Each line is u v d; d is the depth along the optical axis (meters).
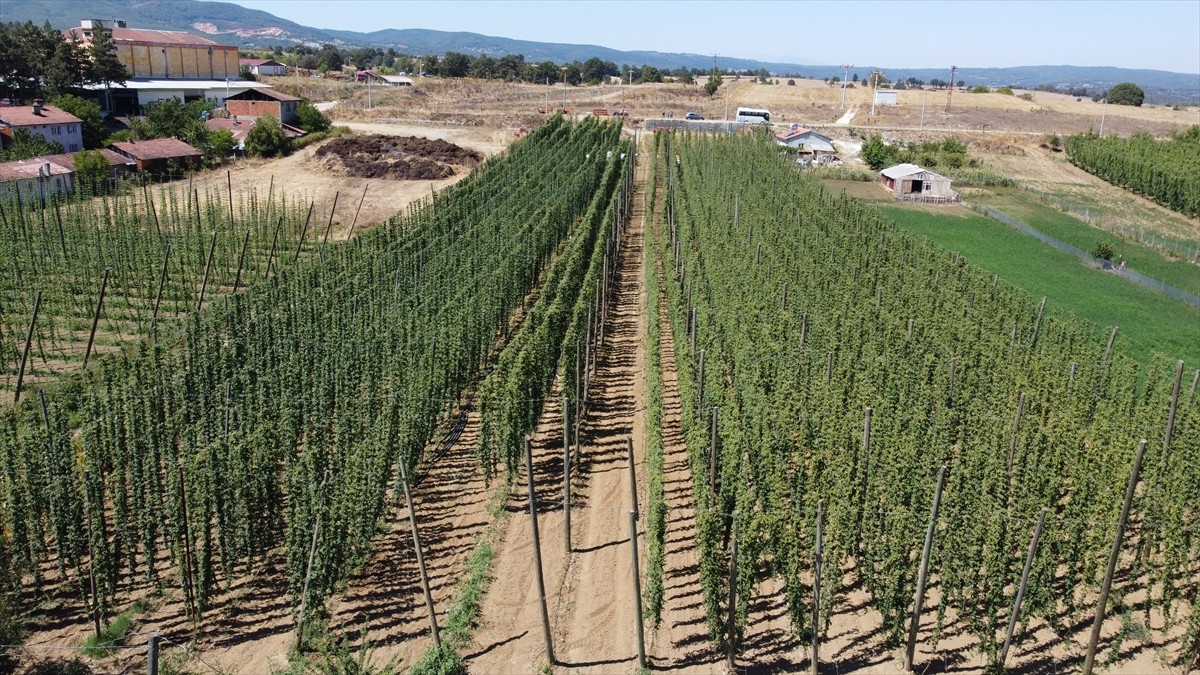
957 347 45.06
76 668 25.42
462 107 166.38
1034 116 182.62
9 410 35.72
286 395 37.53
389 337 44.03
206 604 28.11
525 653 27.08
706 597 26.70
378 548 32.03
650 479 32.44
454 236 66.12
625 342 54.97
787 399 37.81
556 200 76.69
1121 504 30.06
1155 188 104.81
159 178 93.25
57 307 53.50
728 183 84.38
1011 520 27.83
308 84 175.12
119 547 27.45
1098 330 55.06
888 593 26.67
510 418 35.94
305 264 57.44
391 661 26.23
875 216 75.56
